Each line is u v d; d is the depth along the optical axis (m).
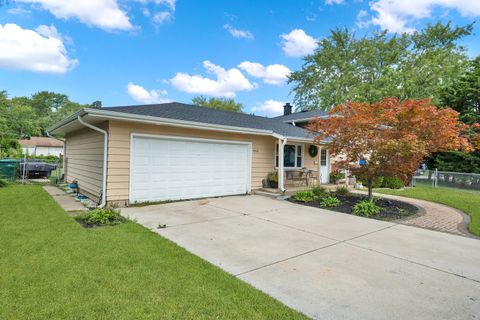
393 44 27.72
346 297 3.01
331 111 8.72
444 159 18.55
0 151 19.75
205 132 9.35
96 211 5.97
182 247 4.43
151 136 8.14
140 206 7.73
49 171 15.00
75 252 3.95
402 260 4.18
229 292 3.00
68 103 57.19
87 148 9.55
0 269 3.34
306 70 31.86
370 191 8.88
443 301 2.99
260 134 10.50
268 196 10.26
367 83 26.45
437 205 9.52
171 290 2.98
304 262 3.99
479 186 13.05
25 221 5.61
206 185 9.52
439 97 19.73
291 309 2.72
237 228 5.74
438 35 26.94
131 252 4.03
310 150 13.49
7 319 2.39
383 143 7.60
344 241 5.07
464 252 4.63
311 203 8.94
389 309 2.80
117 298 2.78
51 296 2.78
